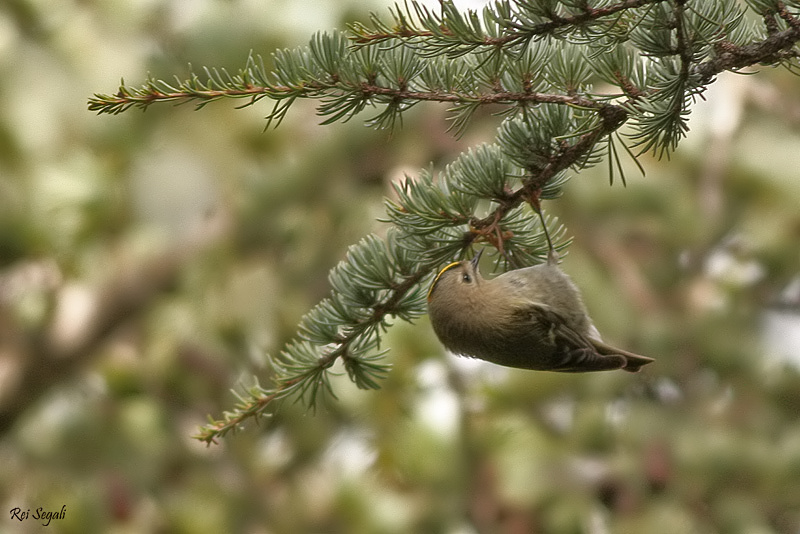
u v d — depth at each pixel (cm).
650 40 476
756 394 1091
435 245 571
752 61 488
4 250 1108
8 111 1087
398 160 1199
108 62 1100
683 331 1119
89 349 1149
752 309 1158
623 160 1140
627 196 1135
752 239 1177
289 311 1163
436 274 616
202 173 1159
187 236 1166
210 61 1044
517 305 615
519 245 649
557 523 984
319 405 1059
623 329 1111
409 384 1038
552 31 470
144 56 1103
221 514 1045
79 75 1099
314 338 571
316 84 492
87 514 1014
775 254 1163
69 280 1151
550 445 1012
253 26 1038
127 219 1157
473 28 470
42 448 1060
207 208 1175
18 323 1150
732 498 980
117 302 1145
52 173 1099
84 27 1100
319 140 1179
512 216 616
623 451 1013
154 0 1073
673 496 994
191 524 1027
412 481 1028
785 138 1173
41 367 1124
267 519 1064
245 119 1160
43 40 1105
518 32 471
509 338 618
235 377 1151
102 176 1110
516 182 589
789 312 1170
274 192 1166
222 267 1162
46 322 1155
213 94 484
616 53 498
